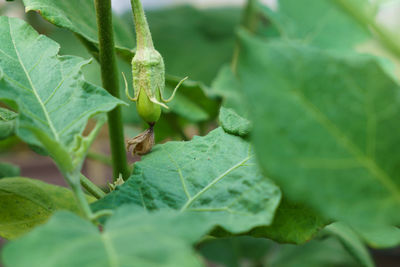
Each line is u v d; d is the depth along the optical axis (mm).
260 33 1095
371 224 463
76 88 555
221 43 1246
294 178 458
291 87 459
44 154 527
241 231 517
